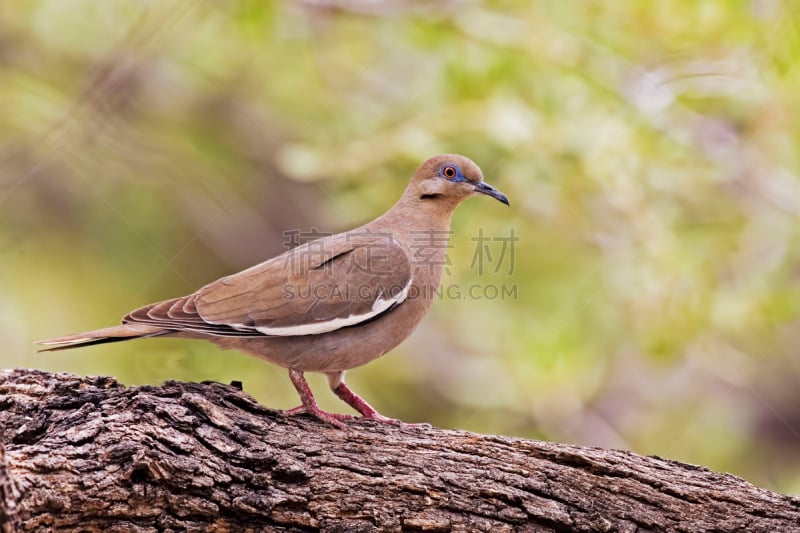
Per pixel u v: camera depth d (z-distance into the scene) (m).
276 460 6.68
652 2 14.04
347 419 7.61
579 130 13.92
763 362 15.50
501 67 14.48
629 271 13.94
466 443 7.21
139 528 6.30
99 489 6.18
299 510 6.65
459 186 9.50
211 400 6.99
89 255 14.50
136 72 15.22
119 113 14.95
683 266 13.66
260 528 6.58
